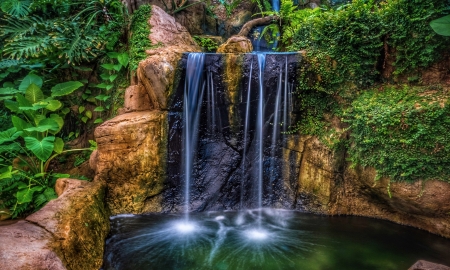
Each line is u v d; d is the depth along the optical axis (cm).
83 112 597
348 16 416
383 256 341
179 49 537
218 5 866
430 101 343
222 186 471
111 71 588
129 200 433
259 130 471
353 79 422
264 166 478
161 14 620
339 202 438
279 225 419
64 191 379
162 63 442
